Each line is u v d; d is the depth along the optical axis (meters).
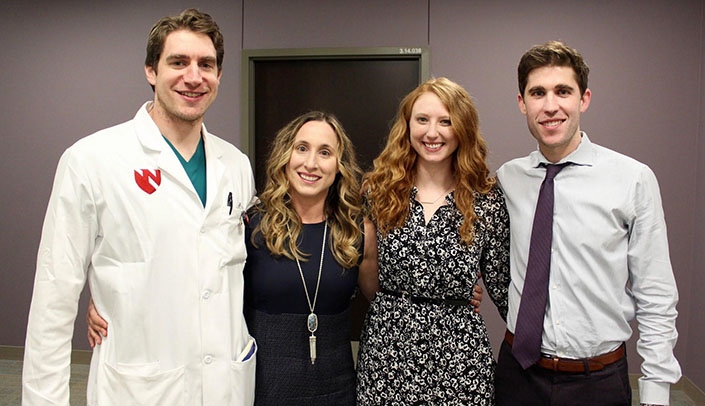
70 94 3.55
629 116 3.23
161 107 1.46
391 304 1.62
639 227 1.49
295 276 1.60
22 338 3.71
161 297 1.40
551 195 1.57
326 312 1.62
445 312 1.59
